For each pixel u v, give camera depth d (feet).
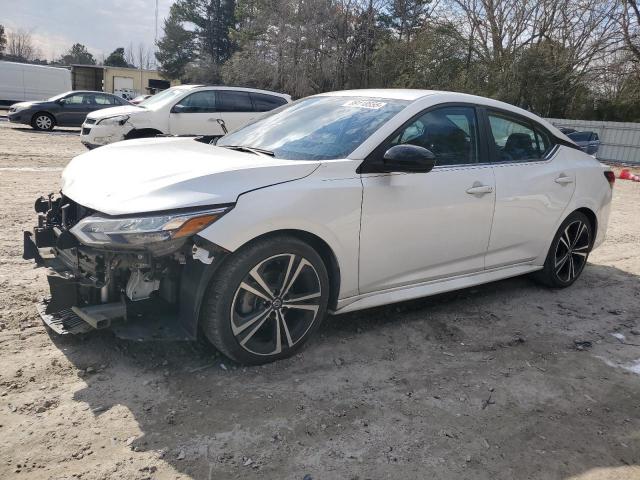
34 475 7.62
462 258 13.53
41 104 61.11
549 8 91.56
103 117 37.01
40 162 35.37
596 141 57.16
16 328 11.55
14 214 20.75
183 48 195.62
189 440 8.56
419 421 9.53
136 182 10.00
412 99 12.84
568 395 10.80
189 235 9.27
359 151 11.44
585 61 87.86
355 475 8.11
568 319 14.62
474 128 13.83
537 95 90.02
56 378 9.91
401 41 110.11
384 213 11.59
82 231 9.53
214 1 191.52
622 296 16.76
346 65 117.39
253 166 10.36
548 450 9.04
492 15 94.99
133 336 9.95
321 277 11.07
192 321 9.95
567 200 15.83
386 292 12.36
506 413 10.00
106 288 10.00
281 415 9.37
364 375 10.90
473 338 12.98
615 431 9.72
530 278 17.54
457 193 12.84
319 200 10.59
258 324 10.48
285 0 118.83
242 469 8.04
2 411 8.90
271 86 123.24
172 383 10.04
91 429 8.64
